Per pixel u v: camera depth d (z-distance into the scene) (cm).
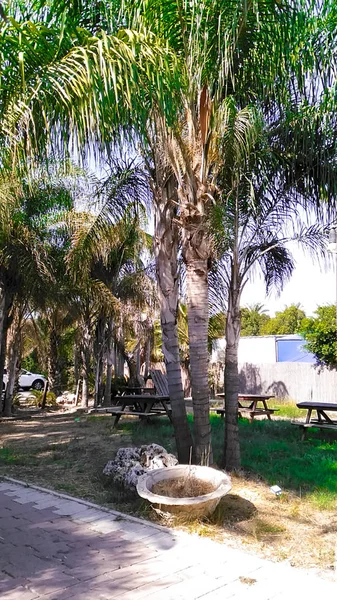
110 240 1151
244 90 700
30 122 467
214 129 643
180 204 677
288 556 422
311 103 698
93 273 1614
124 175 856
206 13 556
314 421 1092
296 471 705
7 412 1568
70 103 451
